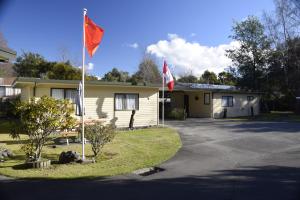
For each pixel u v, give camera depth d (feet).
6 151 33.53
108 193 21.06
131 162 31.58
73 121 31.76
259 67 120.57
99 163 31.09
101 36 33.78
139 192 21.21
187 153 36.52
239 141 45.09
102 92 62.80
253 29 123.75
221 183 23.12
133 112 65.16
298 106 109.19
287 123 71.20
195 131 58.29
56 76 101.96
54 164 30.32
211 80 177.06
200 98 97.81
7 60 34.30
